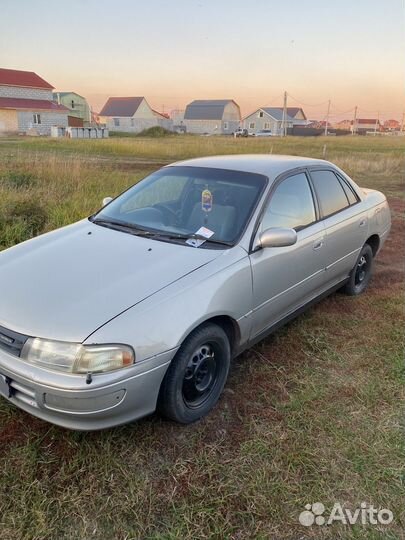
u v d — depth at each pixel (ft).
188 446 8.48
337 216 13.30
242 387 10.31
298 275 11.47
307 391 10.21
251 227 10.16
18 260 9.78
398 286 16.80
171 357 7.98
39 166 33.86
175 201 11.60
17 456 8.06
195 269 8.96
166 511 7.16
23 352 7.56
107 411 7.45
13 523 6.84
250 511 7.20
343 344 12.35
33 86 166.50
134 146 74.54
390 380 10.75
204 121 274.77
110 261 9.34
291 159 12.98
